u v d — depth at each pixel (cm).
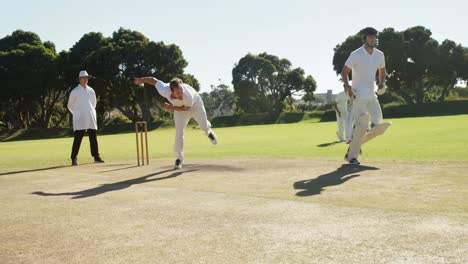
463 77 5653
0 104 4984
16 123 5450
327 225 334
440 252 264
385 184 501
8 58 4725
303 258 263
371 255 264
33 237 337
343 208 388
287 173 628
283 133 1994
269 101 6431
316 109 7262
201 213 393
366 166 657
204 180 596
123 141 1998
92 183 610
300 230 324
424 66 5478
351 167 655
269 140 1494
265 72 6175
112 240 319
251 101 6362
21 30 5394
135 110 5425
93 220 384
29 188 588
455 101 5194
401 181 516
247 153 1015
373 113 690
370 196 437
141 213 404
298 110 7169
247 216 374
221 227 342
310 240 298
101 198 490
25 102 4966
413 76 5556
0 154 1391
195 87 5597
